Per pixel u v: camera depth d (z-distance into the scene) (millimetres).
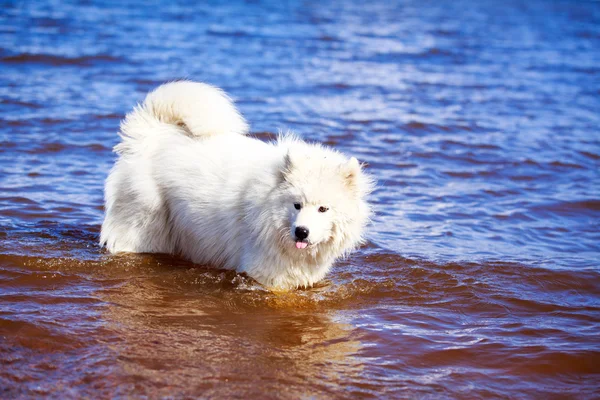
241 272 7945
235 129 8469
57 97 16078
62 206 10211
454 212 11141
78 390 5613
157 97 8469
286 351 6531
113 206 8492
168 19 27344
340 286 8125
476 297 8016
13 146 12773
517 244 9891
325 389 5895
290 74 20203
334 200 7156
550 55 26781
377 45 25891
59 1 29125
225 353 6398
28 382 5676
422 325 7273
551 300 8062
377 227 10289
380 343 6820
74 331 6551
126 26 25094
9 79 17250
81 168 12016
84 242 8875
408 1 41906
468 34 30281
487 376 6312
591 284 8547
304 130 15023
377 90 19250
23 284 7543
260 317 7246
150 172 8312
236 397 5660
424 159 13852
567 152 14852
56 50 20188
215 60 21094
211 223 8086
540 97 20031
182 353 6328
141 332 6680
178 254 8680
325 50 24047
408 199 11648
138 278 7945
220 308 7379
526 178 13125
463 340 6973
